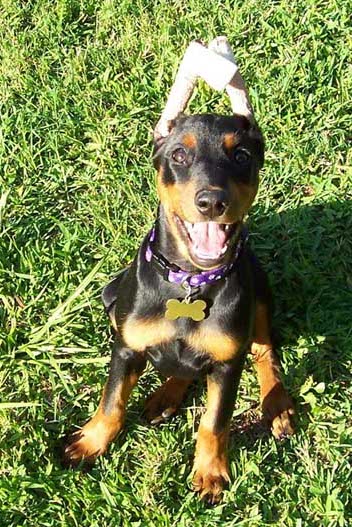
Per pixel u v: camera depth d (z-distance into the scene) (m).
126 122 1.52
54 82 1.58
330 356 1.27
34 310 1.29
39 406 1.17
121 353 1.10
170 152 1.04
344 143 1.52
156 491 1.12
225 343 1.06
